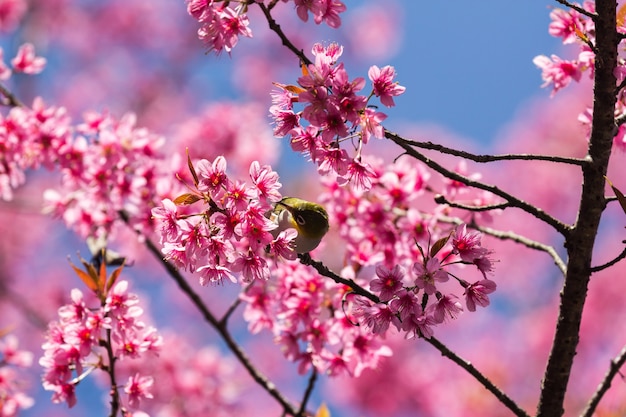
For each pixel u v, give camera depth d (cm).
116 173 1040
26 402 959
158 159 1061
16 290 2256
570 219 2664
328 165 592
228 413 1347
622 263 2400
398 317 588
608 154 670
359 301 630
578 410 2139
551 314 2380
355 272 903
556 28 791
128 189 1038
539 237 2619
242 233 582
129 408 749
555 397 720
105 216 1073
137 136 1063
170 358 1320
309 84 556
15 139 1023
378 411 2059
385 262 916
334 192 971
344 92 558
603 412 869
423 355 2142
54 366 705
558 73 812
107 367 709
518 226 2638
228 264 606
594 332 2311
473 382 2105
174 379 1315
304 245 752
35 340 2155
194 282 2338
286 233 620
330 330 835
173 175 1024
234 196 586
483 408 2062
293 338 871
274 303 889
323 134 562
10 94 1102
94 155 1042
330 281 836
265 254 846
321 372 854
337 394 2097
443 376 2122
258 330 903
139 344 716
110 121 1077
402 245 914
